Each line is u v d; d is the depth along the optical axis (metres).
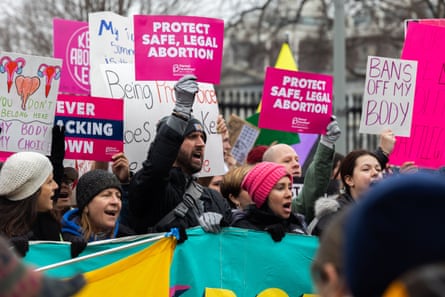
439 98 7.60
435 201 1.81
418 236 1.80
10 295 2.04
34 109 6.26
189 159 5.98
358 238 1.85
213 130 7.25
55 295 2.13
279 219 5.87
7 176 5.08
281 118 7.14
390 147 7.35
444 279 1.76
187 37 6.78
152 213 5.80
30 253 5.16
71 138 6.60
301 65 31.70
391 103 7.40
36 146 6.26
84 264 5.25
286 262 5.73
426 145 7.57
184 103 5.69
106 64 7.09
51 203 5.26
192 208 5.92
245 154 9.87
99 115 6.64
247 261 5.69
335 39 13.10
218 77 6.85
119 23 7.55
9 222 5.09
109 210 5.56
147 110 7.00
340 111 13.00
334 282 2.13
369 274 1.83
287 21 27.23
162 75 6.76
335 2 13.12
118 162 6.54
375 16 24.02
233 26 24.23
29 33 22.50
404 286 1.79
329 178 6.74
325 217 5.98
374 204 1.83
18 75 6.22
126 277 5.34
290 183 5.90
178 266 5.52
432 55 7.57
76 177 6.50
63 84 7.86
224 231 5.67
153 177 5.62
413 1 21.47
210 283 5.59
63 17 20.52
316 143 9.68
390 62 7.38
